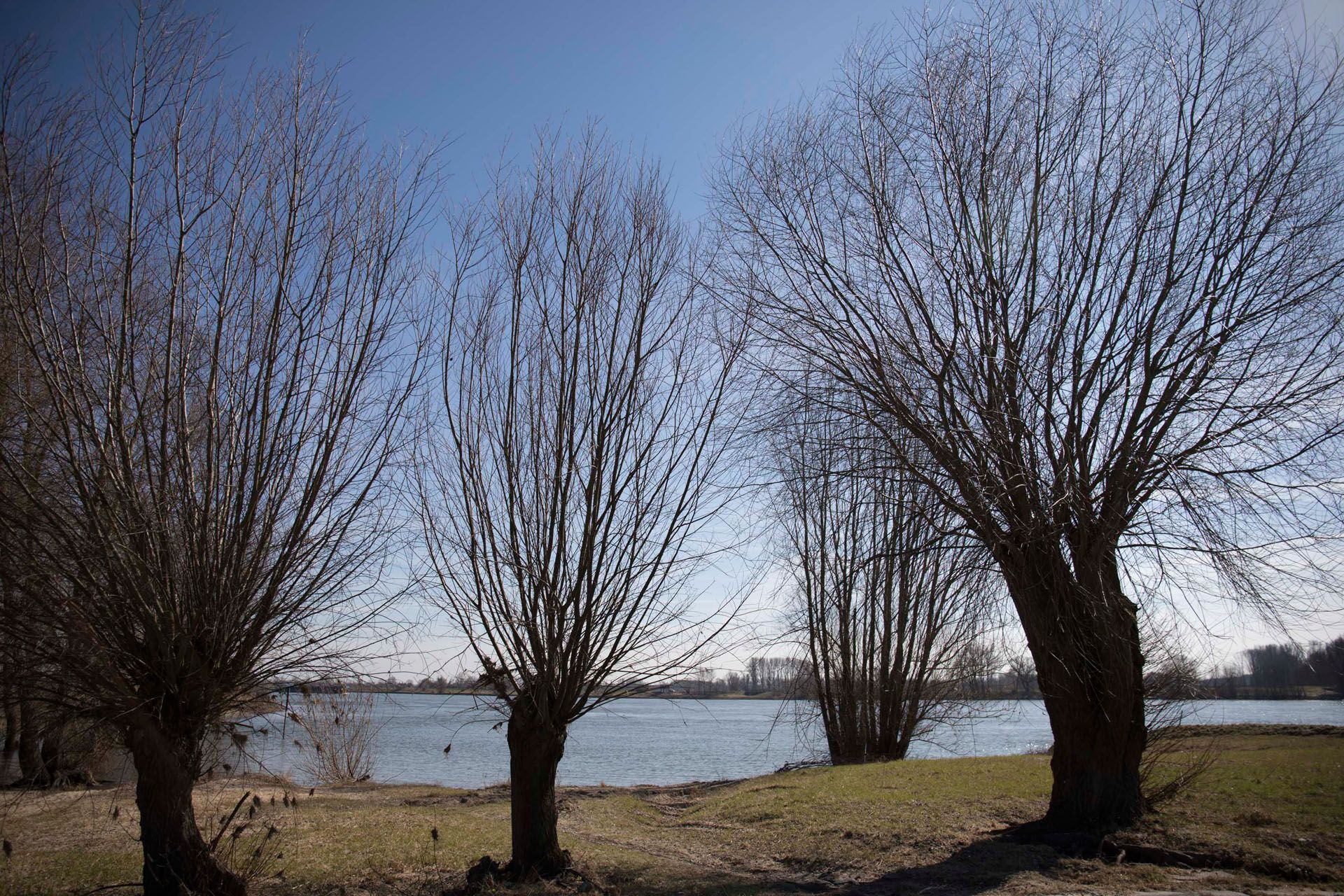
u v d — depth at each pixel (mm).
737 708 101812
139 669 7938
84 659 7570
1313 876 9102
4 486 7680
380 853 12125
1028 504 10766
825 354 11867
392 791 21203
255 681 8539
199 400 8656
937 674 22922
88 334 8133
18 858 11430
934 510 11805
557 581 9688
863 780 18141
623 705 105062
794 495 16078
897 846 11781
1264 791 12922
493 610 9711
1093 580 10789
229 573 8125
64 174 8266
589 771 31359
